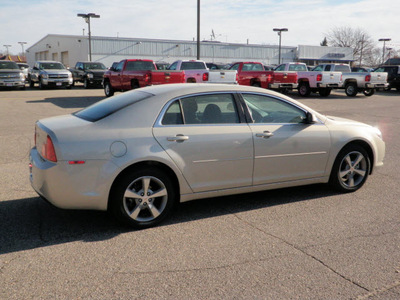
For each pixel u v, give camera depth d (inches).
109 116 161.8
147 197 163.5
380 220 175.5
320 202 198.8
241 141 178.1
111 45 1863.9
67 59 2121.1
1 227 165.8
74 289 119.0
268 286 121.4
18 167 260.7
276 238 156.3
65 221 173.0
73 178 151.9
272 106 192.1
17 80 954.1
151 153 159.8
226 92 181.6
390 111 595.5
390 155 307.6
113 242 152.1
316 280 125.1
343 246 149.3
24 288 119.3
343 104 700.0
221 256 140.9
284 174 192.5
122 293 117.3
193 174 170.9
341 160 206.8
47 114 517.0
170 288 120.1
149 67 697.6
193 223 171.8
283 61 2210.9
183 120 170.6
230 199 203.9
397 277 127.3
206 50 2009.1
